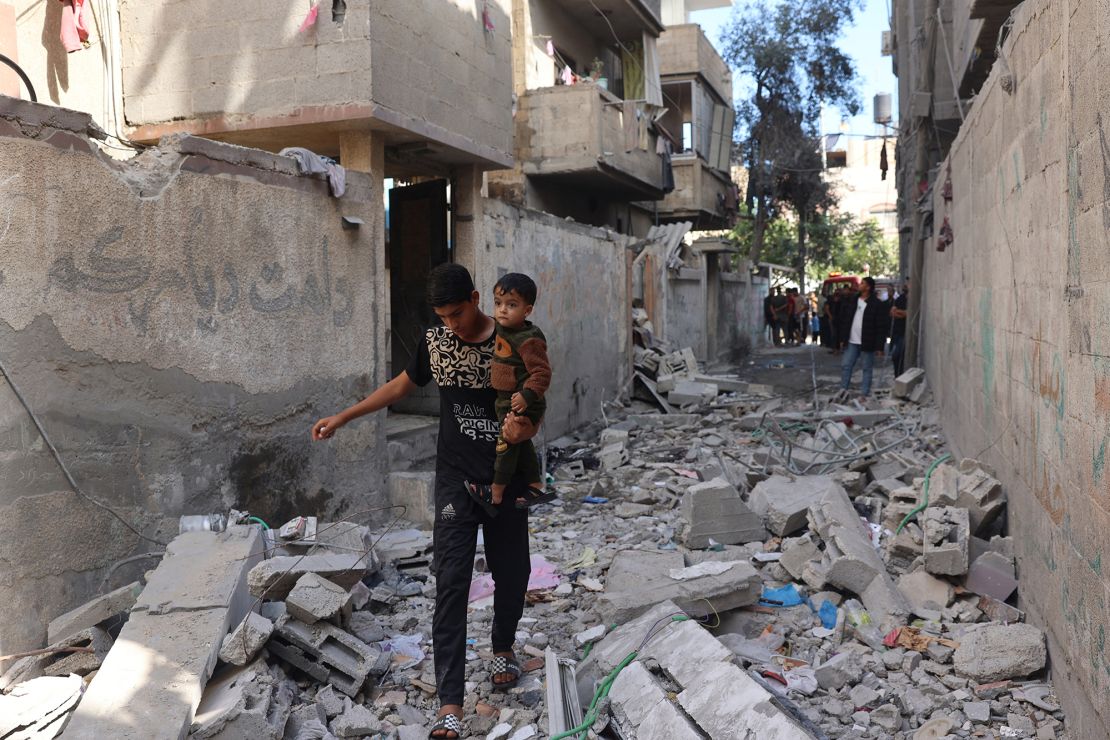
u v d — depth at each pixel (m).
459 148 7.76
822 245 39.66
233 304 5.40
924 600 4.86
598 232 13.01
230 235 5.38
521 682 4.10
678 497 7.80
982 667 4.03
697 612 4.69
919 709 3.80
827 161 32.59
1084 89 3.43
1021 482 4.94
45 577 4.12
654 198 19.59
